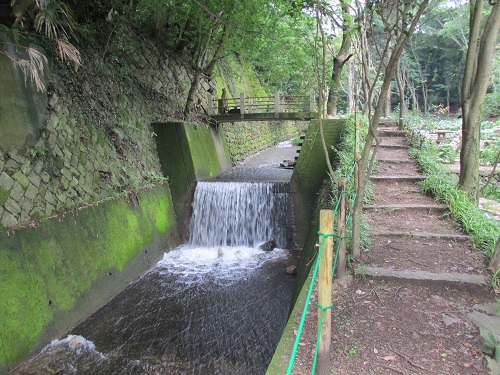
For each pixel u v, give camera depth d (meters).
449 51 26.19
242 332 5.16
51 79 6.06
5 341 4.30
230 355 4.65
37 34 6.02
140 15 9.28
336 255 3.86
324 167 8.81
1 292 4.38
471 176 6.16
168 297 6.29
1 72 5.01
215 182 9.30
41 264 5.03
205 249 8.85
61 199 5.76
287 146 21.67
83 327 5.39
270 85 21.62
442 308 3.34
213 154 11.73
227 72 17.86
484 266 4.01
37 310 4.80
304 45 8.24
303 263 5.58
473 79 6.04
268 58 10.31
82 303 5.61
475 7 5.67
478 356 2.68
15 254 4.68
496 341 2.72
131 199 7.57
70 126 6.36
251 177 11.30
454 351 2.75
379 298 3.53
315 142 8.88
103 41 8.09
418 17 2.94
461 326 3.05
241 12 7.90
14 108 5.16
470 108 5.99
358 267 4.02
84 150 6.59
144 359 4.61
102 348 4.87
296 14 6.41
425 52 26.41
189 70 13.07
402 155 8.39
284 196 8.98
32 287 4.80
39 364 4.48
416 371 2.56
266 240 9.02
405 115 11.02
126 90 8.76
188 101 11.40
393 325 3.10
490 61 5.74
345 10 7.36
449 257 4.27
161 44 11.52
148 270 7.50
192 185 9.42
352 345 2.86
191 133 9.91
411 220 5.46
